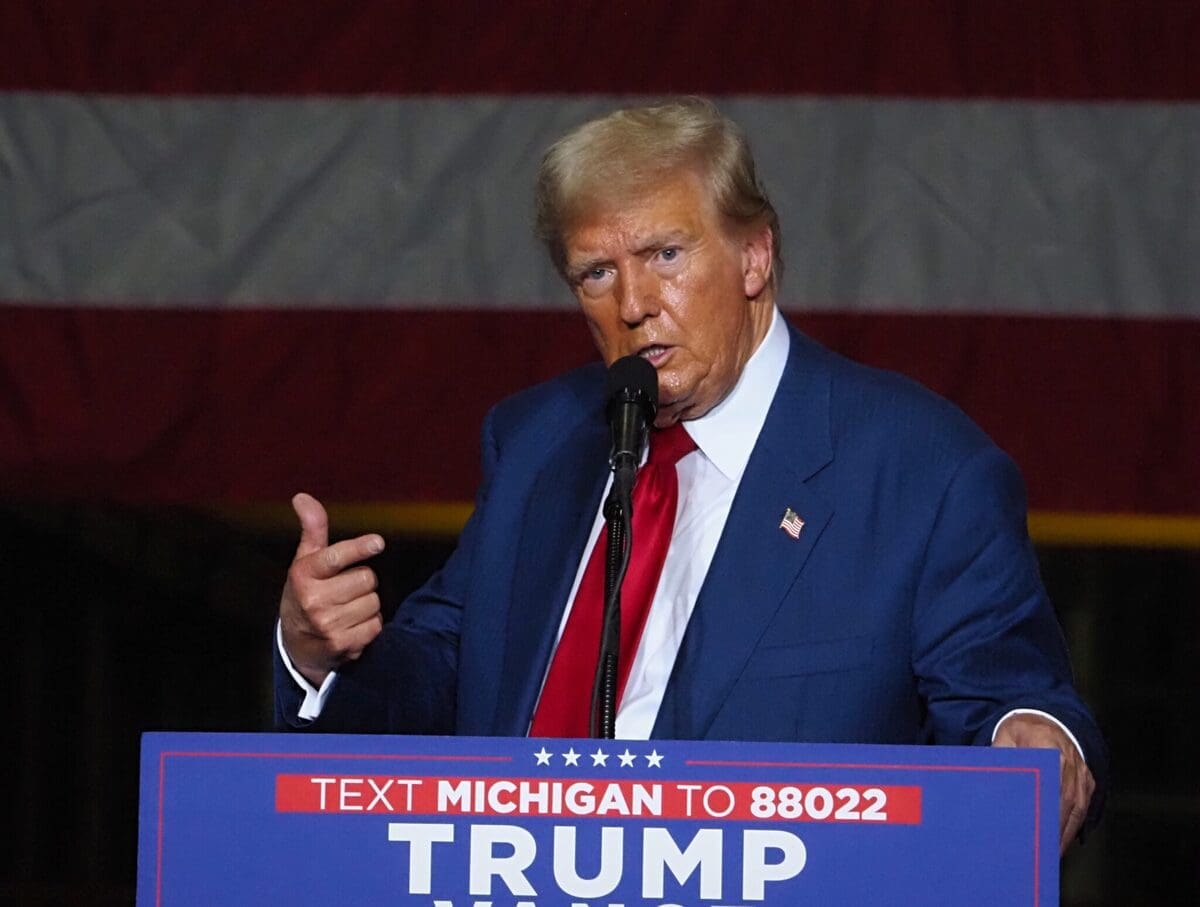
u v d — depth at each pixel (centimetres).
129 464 1488
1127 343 1451
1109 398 1446
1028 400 1450
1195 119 1468
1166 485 1438
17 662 3706
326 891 611
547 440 967
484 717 884
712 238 870
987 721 807
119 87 1526
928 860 609
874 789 611
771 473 870
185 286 1502
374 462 1484
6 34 1529
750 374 902
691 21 1495
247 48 1526
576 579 901
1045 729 763
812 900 608
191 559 3972
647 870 608
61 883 3872
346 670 854
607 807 610
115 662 4044
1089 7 1480
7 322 1500
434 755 614
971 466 868
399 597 3409
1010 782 611
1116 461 1441
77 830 3956
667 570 877
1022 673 832
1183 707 3669
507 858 610
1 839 3719
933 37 1481
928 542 851
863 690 826
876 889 608
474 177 1503
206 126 1517
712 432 895
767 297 914
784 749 612
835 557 849
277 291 1502
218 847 614
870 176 1473
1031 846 609
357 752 615
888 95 1479
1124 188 1465
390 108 1512
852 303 1463
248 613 4175
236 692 4331
